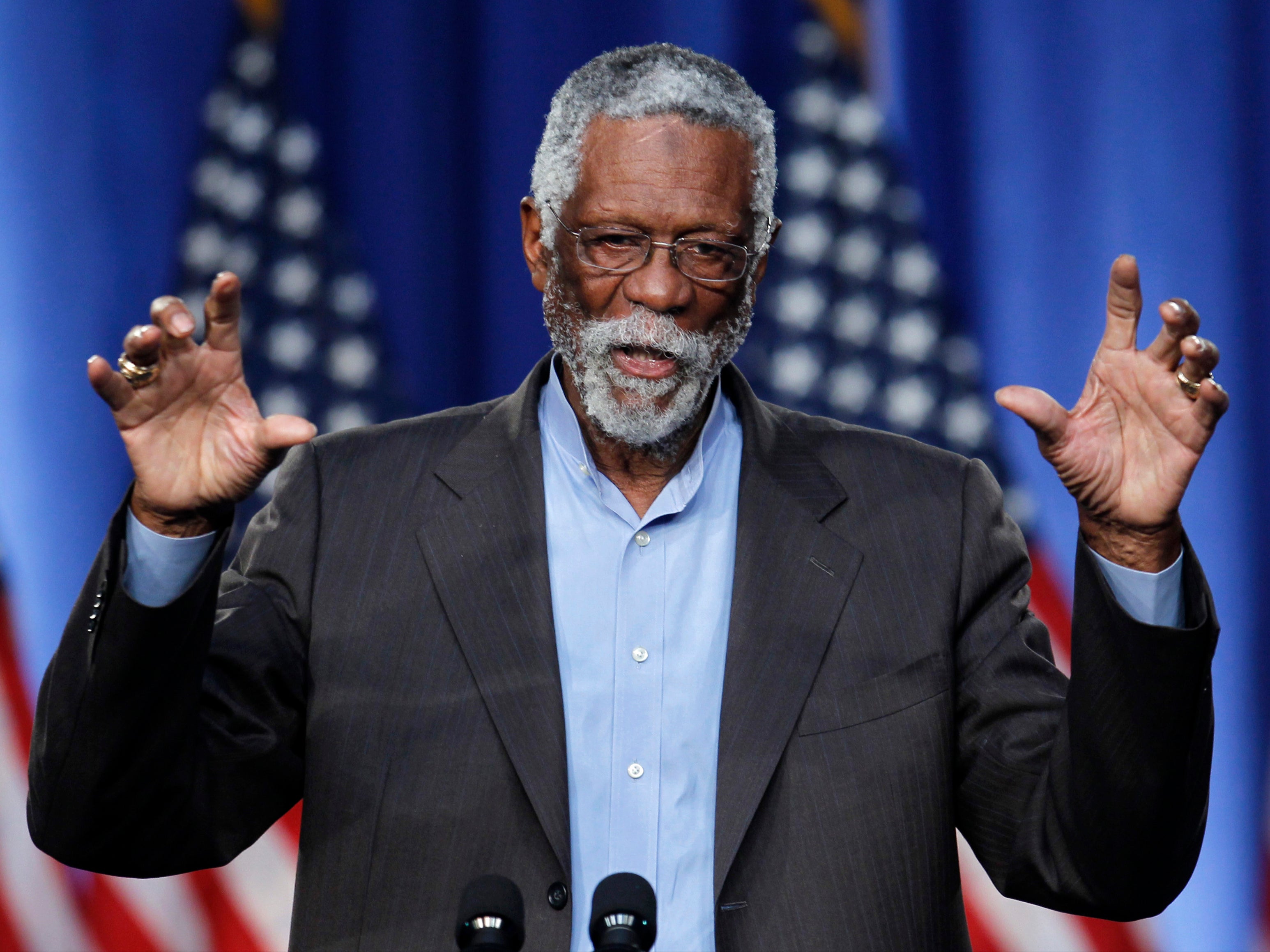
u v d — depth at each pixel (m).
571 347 6.66
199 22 14.45
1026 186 15.26
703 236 6.38
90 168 14.08
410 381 14.55
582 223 6.47
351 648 6.29
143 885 13.54
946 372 15.07
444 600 6.33
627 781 6.22
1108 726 5.67
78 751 5.58
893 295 15.16
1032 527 14.86
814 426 7.18
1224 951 14.41
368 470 6.78
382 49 14.73
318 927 5.99
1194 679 5.55
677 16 15.09
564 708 6.29
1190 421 5.49
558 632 6.46
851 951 5.86
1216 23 15.20
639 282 6.35
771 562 6.52
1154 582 5.64
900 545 6.62
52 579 13.70
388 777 6.05
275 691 6.34
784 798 6.05
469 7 14.88
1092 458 5.55
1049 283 15.20
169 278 14.22
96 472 13.88
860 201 15.22
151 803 5.82
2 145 13.91
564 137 6.63
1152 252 15.16
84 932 13.43
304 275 14.51
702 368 6.43
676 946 5.99
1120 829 5.76
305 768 6.29
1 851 13.35
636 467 6.84
